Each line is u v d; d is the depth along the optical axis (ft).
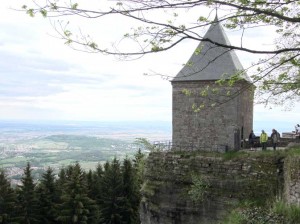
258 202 52.70
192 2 15.49
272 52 16.99
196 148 76.18
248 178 56.08
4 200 106.73
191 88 77.82
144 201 68.44
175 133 80.18
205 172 60.49
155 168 66.95
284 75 22.99
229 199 56.39
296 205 41.22
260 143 73.05
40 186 118.73
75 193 110.63
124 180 131.85
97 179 138.10
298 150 53.42
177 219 61.87
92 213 114.01
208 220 58.13
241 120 76.48
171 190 63.46
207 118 76.38
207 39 16.89
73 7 14.65
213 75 75.00
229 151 64.75
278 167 54.39
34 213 112.57
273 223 38.45
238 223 41.57
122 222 126.82
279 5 17.08
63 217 107.65
